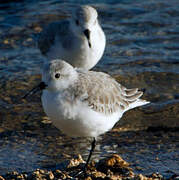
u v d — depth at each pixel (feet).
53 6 72.23
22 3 73.36
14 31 64.39
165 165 34.73
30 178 32.17
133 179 31.32
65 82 33.60
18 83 50.67
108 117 35.65
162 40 61.57
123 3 72.84
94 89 34.65
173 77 51.80
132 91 39.47
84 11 47.98
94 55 49.42
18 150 37.81
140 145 38.52
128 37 62.54
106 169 33.53
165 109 45.09
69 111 33.30
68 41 49.16
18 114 44.24
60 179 31.94
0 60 56.70
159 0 73.46
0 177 31.89
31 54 58.59
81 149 38.24
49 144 39.04
